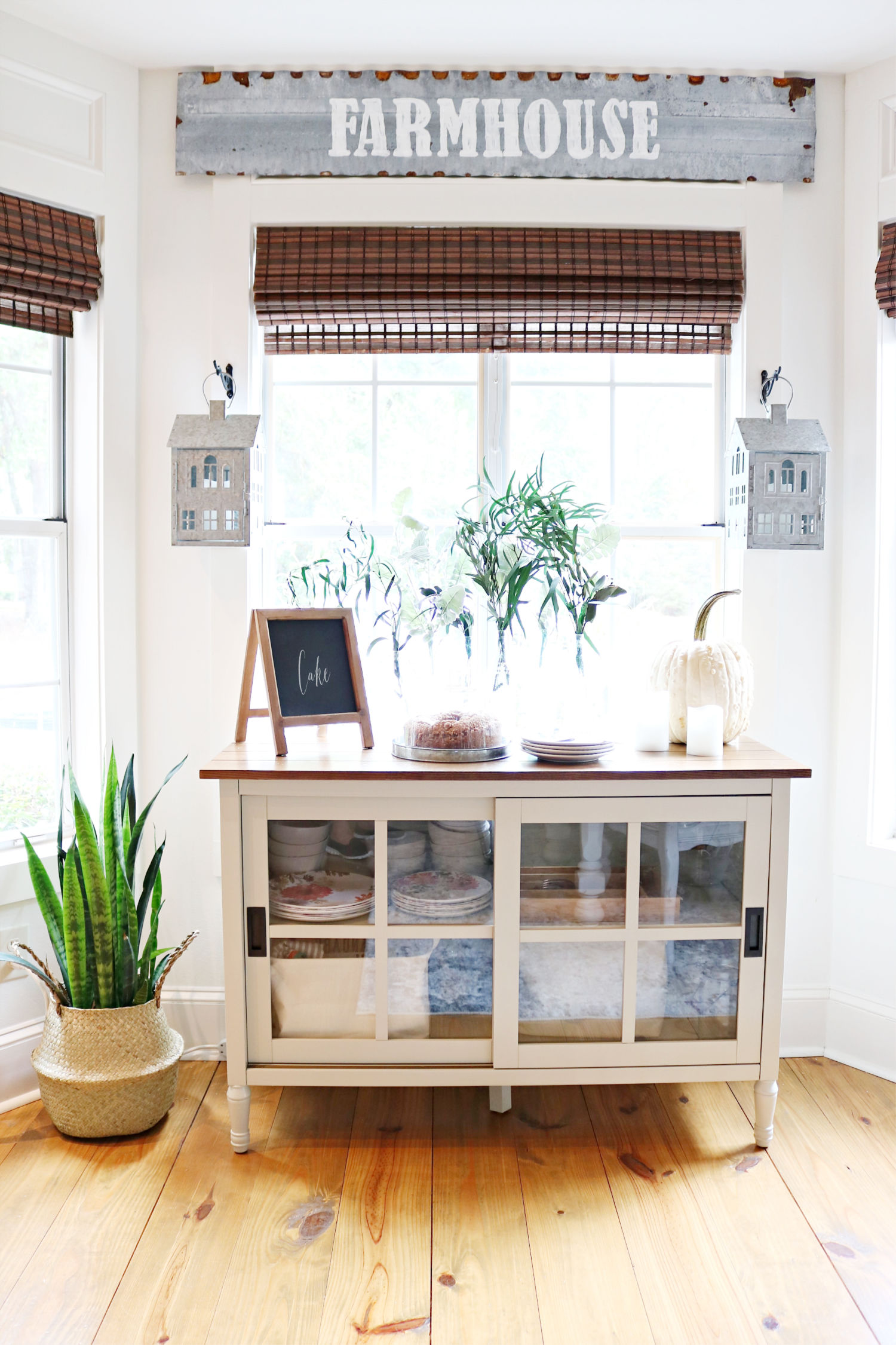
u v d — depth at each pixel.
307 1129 2.32
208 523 2.43
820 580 2.68
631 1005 2.19
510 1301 1.74
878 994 2.63
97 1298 1.75
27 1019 2.48
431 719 2.25
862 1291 1.77
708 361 2.76
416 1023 2.19
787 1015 2.73
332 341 2.67
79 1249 1.88
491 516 2.51
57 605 2.59
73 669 2.63
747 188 2.62
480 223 2.61
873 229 2.58
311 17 2.34
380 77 2.57
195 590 2.65
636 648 2.78
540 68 2.58
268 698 2.32
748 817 2.17
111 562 2.58
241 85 2.57
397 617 2.49
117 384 2.57
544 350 2.67
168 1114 2.40
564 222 2.61
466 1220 1.97
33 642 2.56
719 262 2.63
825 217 2.65
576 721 2.29
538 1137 2.29
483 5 2.28
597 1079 2.20
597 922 2.17
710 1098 2.49
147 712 2.68
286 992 2.18
